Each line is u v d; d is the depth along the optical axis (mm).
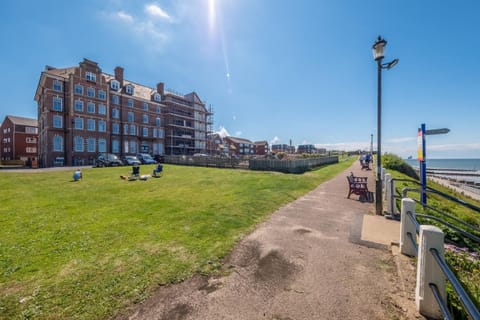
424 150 6625
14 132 49969
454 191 19625
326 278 3186
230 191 9977
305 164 22312
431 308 2387
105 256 3857
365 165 22391
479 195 20250
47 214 6484
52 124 30375
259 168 22125
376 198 6344
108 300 2719
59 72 33812
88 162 33375
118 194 9500
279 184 11828
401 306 2582
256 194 9164
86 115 33312
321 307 2590
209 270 3404
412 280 3053
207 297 2781
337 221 5770
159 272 3336
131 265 3545
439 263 2131
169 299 2744
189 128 56844
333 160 34188
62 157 31109
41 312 2520
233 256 3865
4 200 8359
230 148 89000
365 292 2859
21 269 3436
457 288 1689
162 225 5461
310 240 4547
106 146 35844
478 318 1351
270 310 2551
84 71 33344
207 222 5672
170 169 22750
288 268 3465
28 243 4422
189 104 59000
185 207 7188
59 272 3352
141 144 43281
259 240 4551
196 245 4301
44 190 10453
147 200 8273
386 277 3203
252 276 3246
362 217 6109
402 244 3838
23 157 50406
